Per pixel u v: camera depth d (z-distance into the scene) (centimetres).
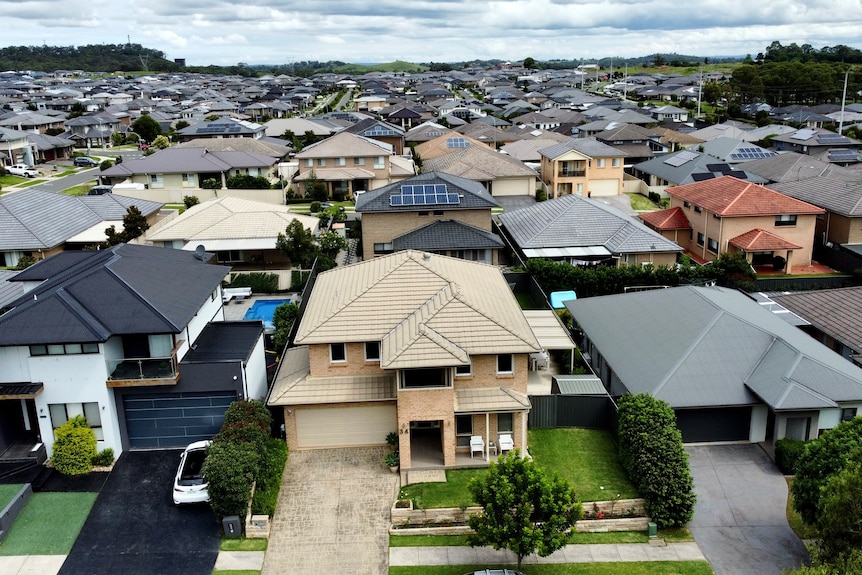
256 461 2888
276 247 5597
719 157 9650
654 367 3544
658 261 5809
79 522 2855
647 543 2762
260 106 18950
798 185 7194
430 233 5812
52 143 11669
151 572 2603
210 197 8531
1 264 5856
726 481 3108
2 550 2698
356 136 9238
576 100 18625
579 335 4547
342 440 3350
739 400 3306
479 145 9781
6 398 3047
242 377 3288
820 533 2434
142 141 13850
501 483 2469
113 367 3197
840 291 4619
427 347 3070
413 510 2834
